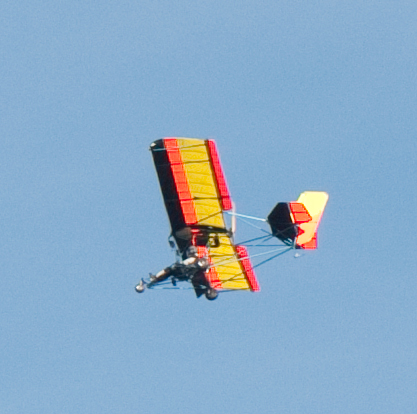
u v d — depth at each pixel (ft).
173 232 420.77
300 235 422.82
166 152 399.85
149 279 427.33
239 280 447.42
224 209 411.34
